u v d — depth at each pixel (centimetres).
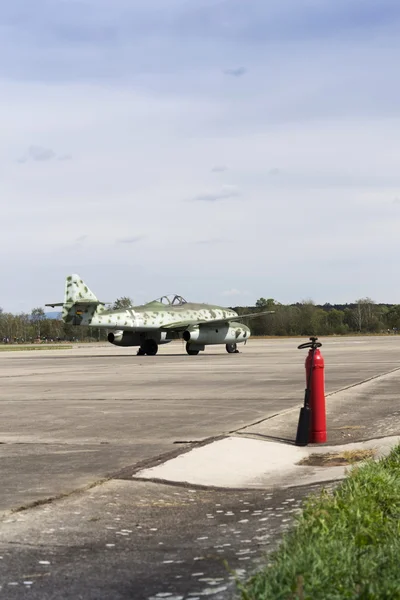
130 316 4297
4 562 493
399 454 838
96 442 1037
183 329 4366
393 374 2286
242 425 1188
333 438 1066
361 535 489
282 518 599
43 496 695
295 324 13575
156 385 2056
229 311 4791
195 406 1491
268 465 874
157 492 719
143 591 432
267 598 384
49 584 447
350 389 1777
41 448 988
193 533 568
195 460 875
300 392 1767
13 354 5419
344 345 5819
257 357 3872
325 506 571
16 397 1764
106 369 2948
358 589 390
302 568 414
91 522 603
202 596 418
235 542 536
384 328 14175
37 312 15150
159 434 1105
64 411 1441
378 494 621
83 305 4194
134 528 586
